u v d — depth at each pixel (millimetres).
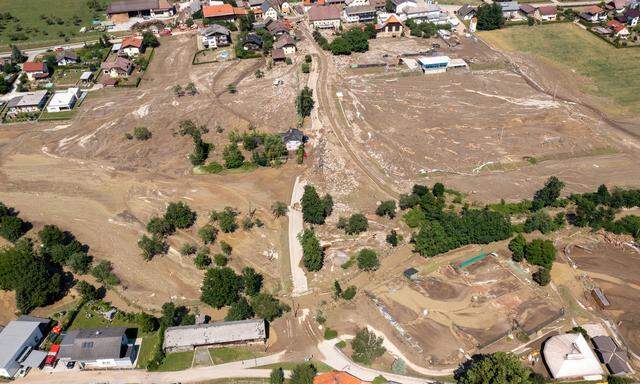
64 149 115125
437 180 104125
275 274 83062
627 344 70562
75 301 78000
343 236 90312
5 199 99688
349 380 65438
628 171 106062
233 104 130000
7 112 129125
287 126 121500
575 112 127188
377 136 117312
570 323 73812
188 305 77688
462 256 86188
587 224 91375
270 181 104312
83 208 97438
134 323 74375
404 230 91500
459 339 71875
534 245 82562
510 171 106750
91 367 68250
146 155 112500
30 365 67562
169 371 67875
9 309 76875
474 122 122688
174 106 129375
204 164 109375
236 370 67938
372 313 75938
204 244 88562
